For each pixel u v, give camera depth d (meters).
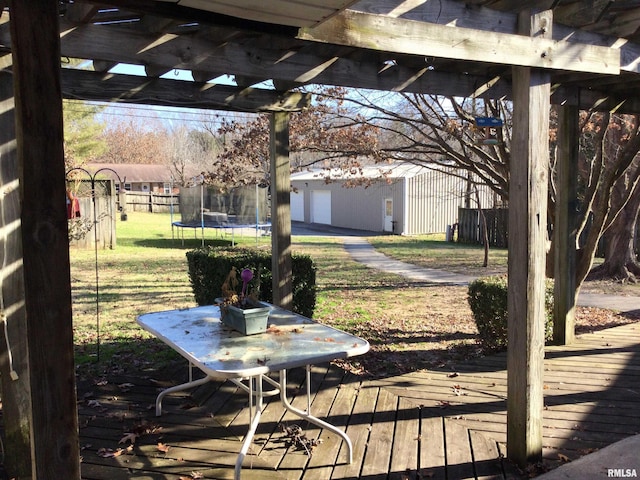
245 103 4.41
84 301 8.00
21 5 1.54
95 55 2.93
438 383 4.25
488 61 2.62
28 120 1.57
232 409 3.75
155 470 2.93
